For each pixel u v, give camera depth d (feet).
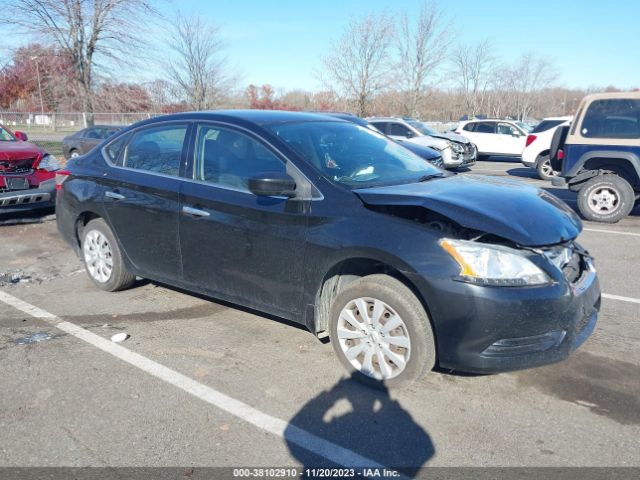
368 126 16.62
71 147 57.88
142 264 15.80
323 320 12.44
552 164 31.42
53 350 13.32
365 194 11.55
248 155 13.35
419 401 11.05
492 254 10.18
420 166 14.64
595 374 12.10
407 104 112.68
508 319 10.01
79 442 9.77
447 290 10.19
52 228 26.73
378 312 11.25
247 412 10.69
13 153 26.12
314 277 11.92
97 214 16.74
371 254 10.96
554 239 10.62
